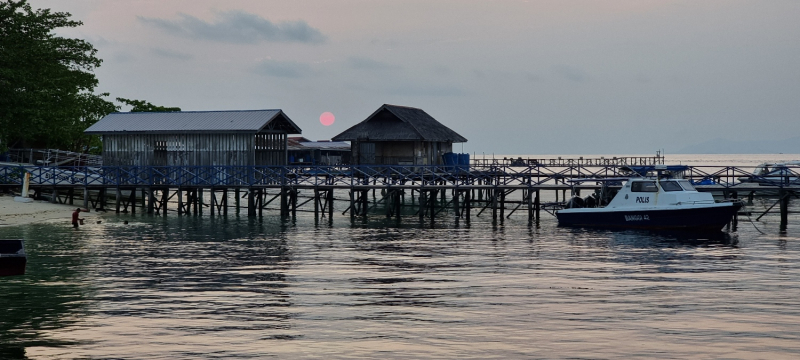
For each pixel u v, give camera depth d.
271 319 22.03
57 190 58.59
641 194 44.50
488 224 49.72
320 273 29.91
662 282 27.84
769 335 20.33
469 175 57.59
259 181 56.16
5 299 24.75
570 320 21.91
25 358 18.28
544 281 28.09
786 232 43.41
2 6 58.31
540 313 22.77
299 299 24.81
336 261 33.06
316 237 42.19
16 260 24.23
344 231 45.34
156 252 35.75
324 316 22.41
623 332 20.61
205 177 56.53
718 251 35.81
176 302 24.31
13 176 57.81
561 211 47.28
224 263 32.44
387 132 64.88
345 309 23.34
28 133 58.91
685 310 23.17
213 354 18.62
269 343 19.55
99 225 47.66
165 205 56.94
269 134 60.25
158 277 28.91
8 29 57.62
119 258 33.75
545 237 41.78
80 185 55.34
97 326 21.17
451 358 18.33
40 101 56.88
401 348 19.12
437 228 47.16
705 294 25.59
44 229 44.78
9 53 55.19
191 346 19.28
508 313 22.77
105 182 57.41
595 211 45.81
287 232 44.75
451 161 70.44
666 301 24.45
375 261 33.09
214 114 61.09
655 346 19.33
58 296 25.22
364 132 65.19
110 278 28.64
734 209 41.78
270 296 25.30
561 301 24.48
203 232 44.50
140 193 68.00
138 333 20.47
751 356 18.53
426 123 69.31
